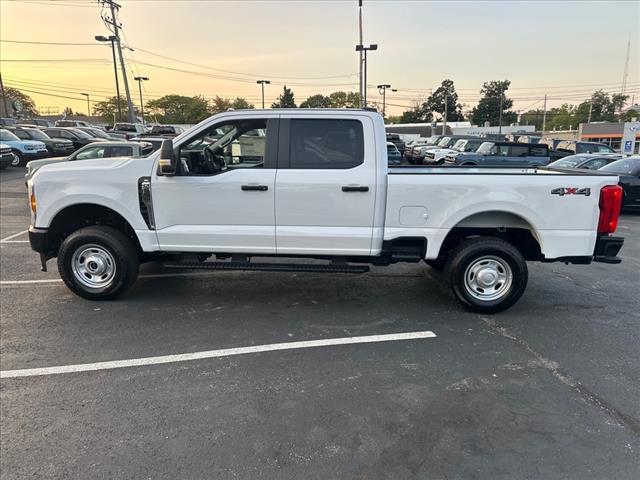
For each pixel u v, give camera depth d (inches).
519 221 199.6
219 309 203.2
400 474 105.2
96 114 4313.5
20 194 560.7
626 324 192.5
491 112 4473.4
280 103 3900.1
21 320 188.7
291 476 104.2
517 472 105.9
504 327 187.9
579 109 4640.8
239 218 194.4
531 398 136.5
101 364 153.9
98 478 103.2
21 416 125.5
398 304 212.7
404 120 4741.6
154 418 125.0
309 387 141.3
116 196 197.2
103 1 1451.8
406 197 189.8
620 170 501.4
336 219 192.2
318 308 206.2
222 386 141.3
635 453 112.7
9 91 3779.5
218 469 106.2
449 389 140.9
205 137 196.1
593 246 193.6
